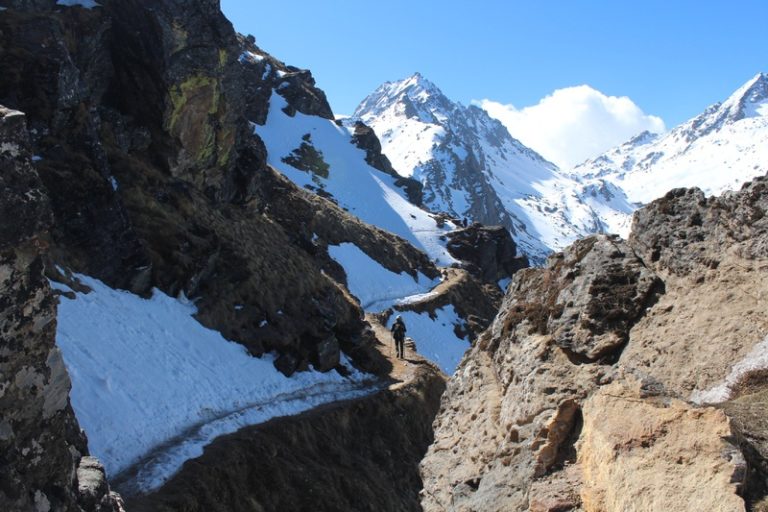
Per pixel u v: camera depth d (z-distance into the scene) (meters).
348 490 25.38
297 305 37.06
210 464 20.61
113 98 37.81
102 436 19.12
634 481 8.11
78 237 26.25
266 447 23.78
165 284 29.98
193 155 39.72
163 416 22.08
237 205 44.75
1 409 8.55
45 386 9.25
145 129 36.91
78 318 23.20
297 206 68.06
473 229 119.94
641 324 11.27
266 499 21.64
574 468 9.86
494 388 14.18
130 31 37.25
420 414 36.31
